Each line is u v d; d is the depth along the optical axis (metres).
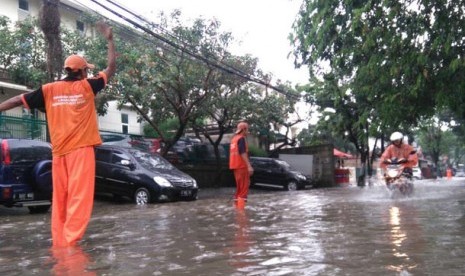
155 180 14.21
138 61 18.05
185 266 4.07
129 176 14.54
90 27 21.50
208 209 9.98
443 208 8.90
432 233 5.65
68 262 4.30
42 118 19.89
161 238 5.71
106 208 12.45
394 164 12.39
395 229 6.04
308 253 4.54
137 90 18.06
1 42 18.89
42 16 13.53
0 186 10.38
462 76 10.75
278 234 5.83
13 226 7.89
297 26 11.98
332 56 11.72
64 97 5.06
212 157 26.84
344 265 3.98
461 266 3.89
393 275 3.63
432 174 56.56
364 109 13.94
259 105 25.59
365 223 6.73
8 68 19.27
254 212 8.93
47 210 11.73
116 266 4.10
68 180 5.06
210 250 4.81
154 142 20.78
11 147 10.59
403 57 10.32
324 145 32.22
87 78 5.21
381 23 10.30
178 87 20.09
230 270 3.90
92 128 5.13
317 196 14.28
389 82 11.44
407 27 10.27
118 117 27.38
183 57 19.50
